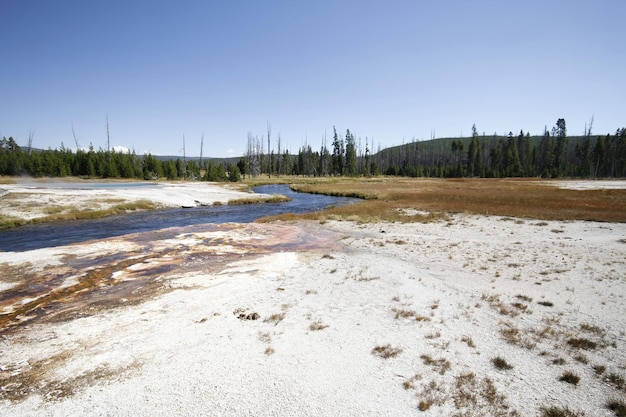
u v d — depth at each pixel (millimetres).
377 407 5891
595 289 11359
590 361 7223
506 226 23062
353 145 115062
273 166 117000
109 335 8414
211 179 79062
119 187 51500
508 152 102812
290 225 25547
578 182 65188
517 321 9125
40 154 73375
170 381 6598
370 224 25359
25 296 11039
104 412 5781
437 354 7543
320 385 6480
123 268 14102
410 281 12461
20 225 26328
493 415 5680
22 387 6438
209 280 12633
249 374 6816
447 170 112125
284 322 9109
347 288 11781
